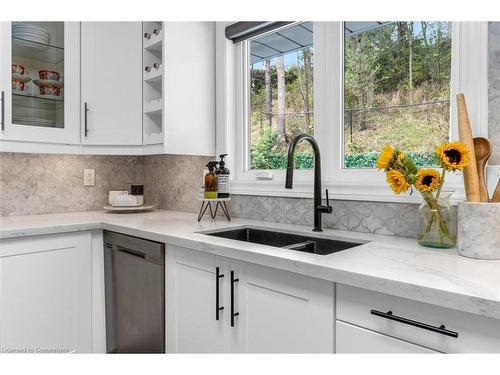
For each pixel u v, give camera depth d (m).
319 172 1.56
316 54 1.73
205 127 2.15
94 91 2.13
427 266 0.97
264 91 2.06
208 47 2.17
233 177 2.14
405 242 1.32
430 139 1.43
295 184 1.79
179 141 2.03
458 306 0.76
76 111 2.10
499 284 0.81
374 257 1.08
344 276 0.94
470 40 1.24
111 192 2.50
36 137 1.95
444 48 1.39
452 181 1.30
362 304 0.95
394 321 0.89
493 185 1.17
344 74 1.68
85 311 1.87
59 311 1.77
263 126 2.06
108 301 1.93
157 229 1.67
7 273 1.61
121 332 1.84
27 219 2.01
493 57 1.20
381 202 1.49
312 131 1.84
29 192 2.25
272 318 1.17
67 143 2.07
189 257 1.47
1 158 2.14
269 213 1.92
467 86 1.25
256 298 1.22
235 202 2.09
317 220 1.57
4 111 1.84
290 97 1.93
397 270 0.93
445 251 1.15
